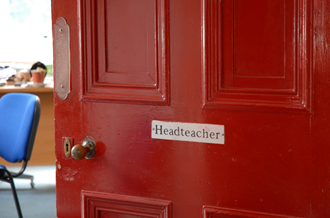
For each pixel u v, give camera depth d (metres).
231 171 1.13
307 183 1.04
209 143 1.14
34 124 2.46
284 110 1.04
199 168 1.16
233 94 1.09
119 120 1.24
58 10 1.26
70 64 1.27
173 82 1.16
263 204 1.10
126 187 1.26
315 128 1.02
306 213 1.05
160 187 1.21
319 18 0.98
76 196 1.32
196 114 1.14
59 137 1.32
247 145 1.10
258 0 1.05
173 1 1.13
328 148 1.01
